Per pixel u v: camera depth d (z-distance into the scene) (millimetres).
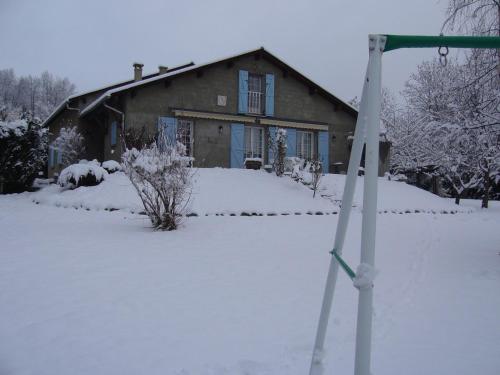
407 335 2939
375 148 1601
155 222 6926
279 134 13234
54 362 2469
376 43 1662
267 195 10906
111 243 5750
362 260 1607
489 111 5777
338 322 3139
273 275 4418
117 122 14141
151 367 2422
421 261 5398
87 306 3363
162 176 6828
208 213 8945
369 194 1592
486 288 4117
